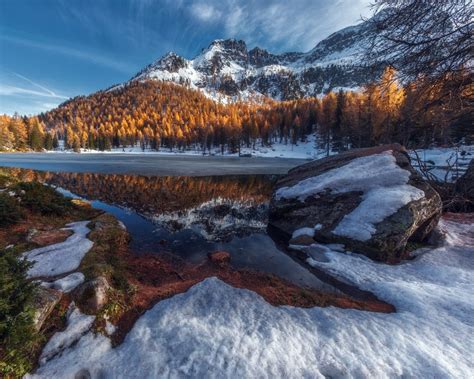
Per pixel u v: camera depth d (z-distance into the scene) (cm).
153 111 14075
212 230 1004
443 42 459
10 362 301
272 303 488
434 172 1491
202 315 433
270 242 901
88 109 16375
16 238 691
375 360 346
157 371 323
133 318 425
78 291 428
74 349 351
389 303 525
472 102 571
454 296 509
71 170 2850
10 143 7631
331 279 643
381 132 3572
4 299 314
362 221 786
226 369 324
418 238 825
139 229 970
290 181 1185
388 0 466
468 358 356
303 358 347
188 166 3741
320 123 6781
